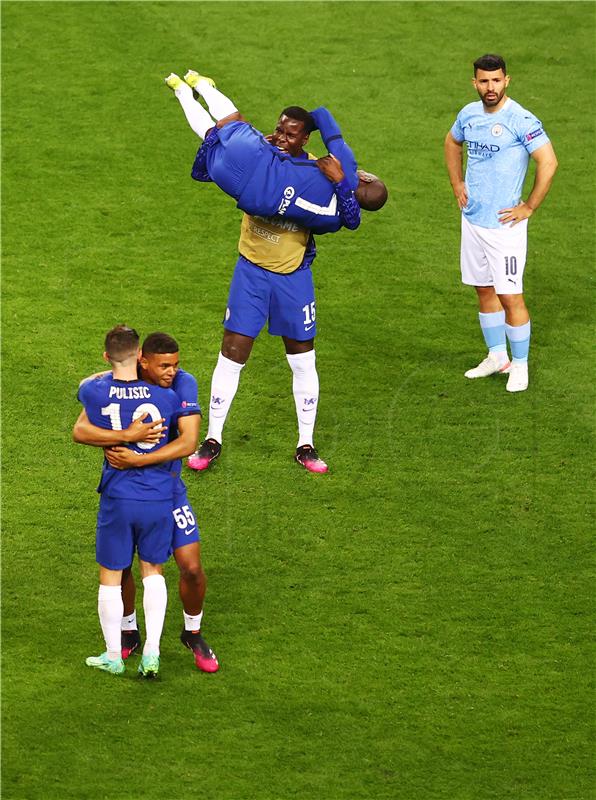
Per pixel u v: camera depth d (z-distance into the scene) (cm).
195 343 3750
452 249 4284
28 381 3553
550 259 4228
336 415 3459
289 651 2652
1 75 5250
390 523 3042
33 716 2464
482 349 3769
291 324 3153
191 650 2633
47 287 4022
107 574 2519
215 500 3119
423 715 2498
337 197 3061
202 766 2370
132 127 4947
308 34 5597
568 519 3059
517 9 5806
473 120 3416
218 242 4297
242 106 5034
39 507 3066
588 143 4881
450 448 3322
